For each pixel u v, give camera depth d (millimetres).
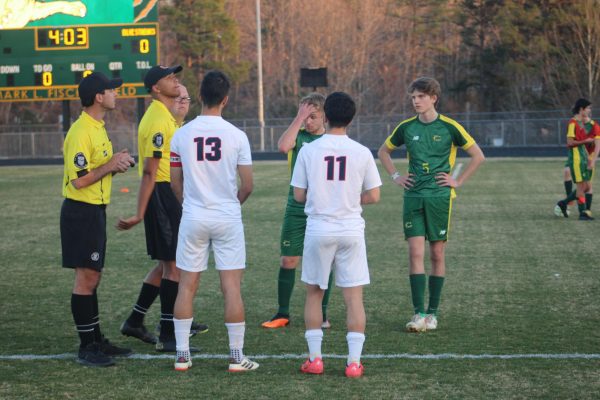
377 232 42656
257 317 24031
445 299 26156
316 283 18031
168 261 20266
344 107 17844
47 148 138125
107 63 100812
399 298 26469
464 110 175750
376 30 195375
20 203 61688
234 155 18125
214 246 18359
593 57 156375
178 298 18375
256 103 198625
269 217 50031
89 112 19000
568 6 161250
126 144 140875
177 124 22359
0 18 101375
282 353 19859
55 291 28188
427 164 22422
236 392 16641
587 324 22516
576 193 46375
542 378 17469
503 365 18469
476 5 171125
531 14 162250
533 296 26422
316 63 192375
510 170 90812
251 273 31344
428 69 196500
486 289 27641
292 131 22312
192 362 19109
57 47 101062
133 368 18594
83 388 17016
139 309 21047
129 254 36375
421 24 189875
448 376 17656
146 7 99688
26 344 20859
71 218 18844
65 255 18922
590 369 18109
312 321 18109
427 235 22500
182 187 18828
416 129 22578
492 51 168875
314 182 17844
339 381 17359
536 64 161500
